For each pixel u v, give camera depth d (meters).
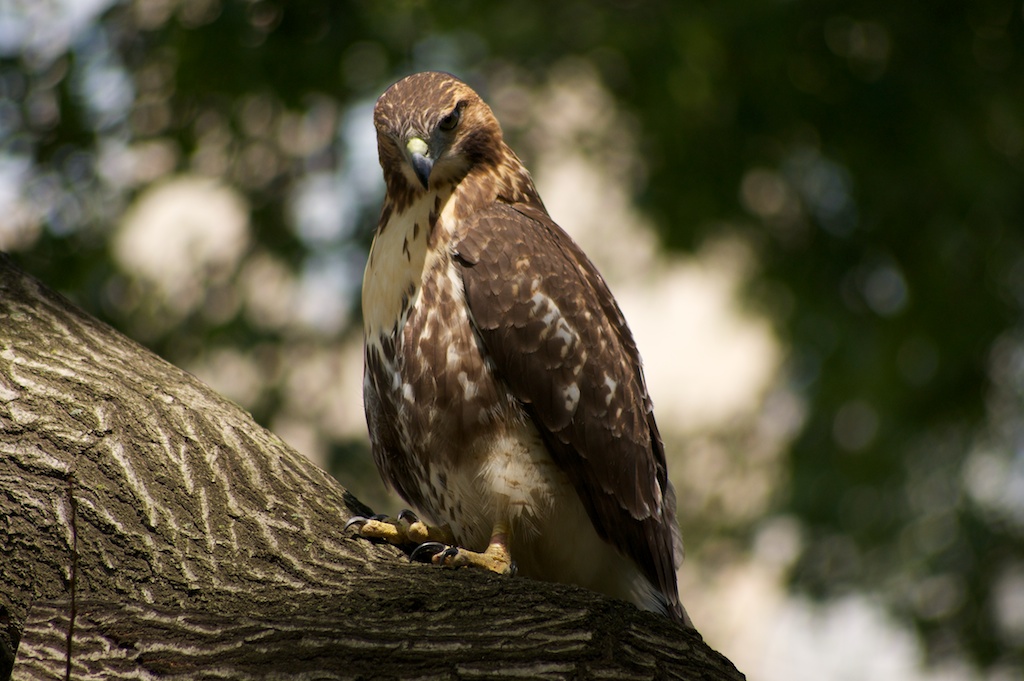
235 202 12.98
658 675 3.54
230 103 12.57
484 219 5.34
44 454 4.03
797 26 13.20
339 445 12.70
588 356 5.25
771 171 13.70
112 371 4.40
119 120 12.27
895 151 13.45
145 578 3.88
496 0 13.29
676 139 13.64
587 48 13.20
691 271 14.47
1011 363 14.55
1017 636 14.20
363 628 3.65
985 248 13.70
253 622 3.70
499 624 3.65
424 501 5.56
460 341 5.11
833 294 14.06
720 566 14.96
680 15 13.27
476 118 5.54
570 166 14.16
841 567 14.41
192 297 12.95
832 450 14.43
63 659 3.61
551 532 5.20
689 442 15.41
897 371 14.15
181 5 12.20
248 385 13.05
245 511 4.14
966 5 13.52
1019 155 13.79
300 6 12.36
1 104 11.70
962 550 14.34
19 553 3.89
